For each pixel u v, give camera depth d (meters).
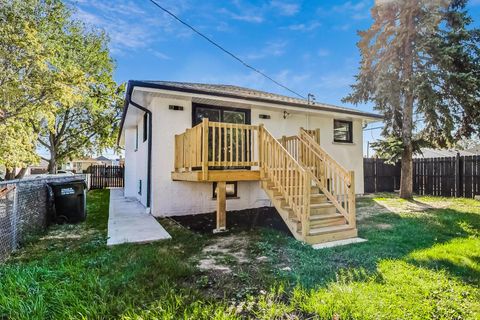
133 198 11.20
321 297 2.65
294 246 4.37
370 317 2.33
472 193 10.55
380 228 5.61
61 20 15.08
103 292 2.63
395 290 2.79
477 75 9.56
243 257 3.90
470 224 5.86
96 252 3.96
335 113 9.41
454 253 3.95
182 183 7.29
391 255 3.87
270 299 2.66
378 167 13.16
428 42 9.44
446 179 11.47
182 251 4.14
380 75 10.48
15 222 4.14
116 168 19.00
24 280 2.81
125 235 4.96
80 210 6.35
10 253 3.94
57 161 20.00
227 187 7.91
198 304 2.52
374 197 10.86
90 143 21.02
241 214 7.50
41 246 4.34
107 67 19.22
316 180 6.20
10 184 4.01
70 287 2.74
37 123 12.95
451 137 10.69
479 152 18.59
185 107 7.36
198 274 3.25
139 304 2.52
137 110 8.49
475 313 2.42
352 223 5.07
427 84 9.38
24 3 9.47
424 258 3.73
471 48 9.69
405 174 10.51
